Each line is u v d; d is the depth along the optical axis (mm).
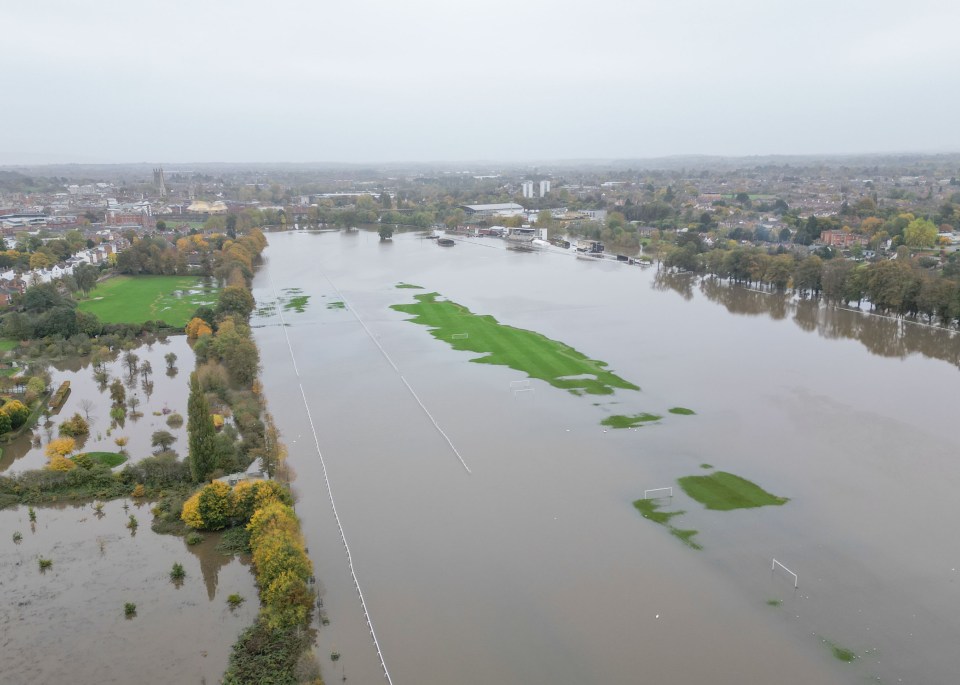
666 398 165750
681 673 81250
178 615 93625
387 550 105875
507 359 197000
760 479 125625
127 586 99938
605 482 125750
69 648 87625
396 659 84062
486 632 88438
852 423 149250
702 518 113438
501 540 108000
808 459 132875
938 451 135125
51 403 172250
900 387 172000
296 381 182750
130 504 122562
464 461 134625
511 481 126625
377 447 141500
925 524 109812
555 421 153125
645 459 134250
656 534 109188
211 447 127312
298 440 145500
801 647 84812
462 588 96875
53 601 96938
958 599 92312
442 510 117062
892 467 128875
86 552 108375
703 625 89062
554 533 109750
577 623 89812
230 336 195500
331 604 94188
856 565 100125
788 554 103188
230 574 102188
